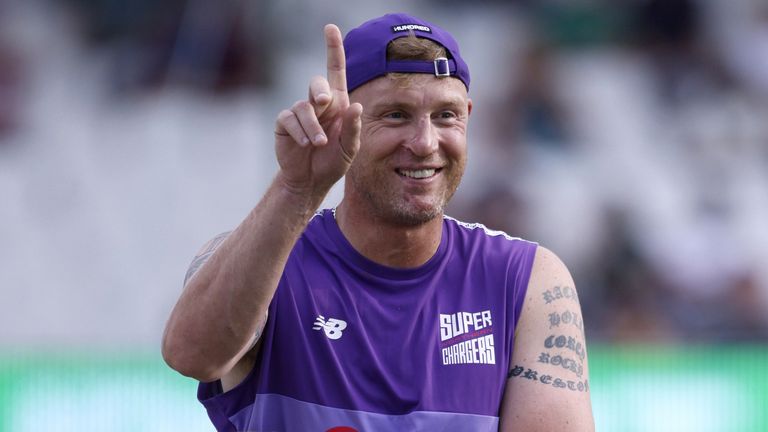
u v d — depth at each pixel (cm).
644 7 3803
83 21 3516
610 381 2222
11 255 3109
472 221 3262
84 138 3316
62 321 3050
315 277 909
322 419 873
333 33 788
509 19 3716
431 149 863
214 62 3397
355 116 768
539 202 3325
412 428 870
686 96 3697
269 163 3281
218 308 802
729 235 3403
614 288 3212
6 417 2091
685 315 3153
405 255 909
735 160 3581
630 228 3334
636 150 3541
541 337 915
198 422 2145
